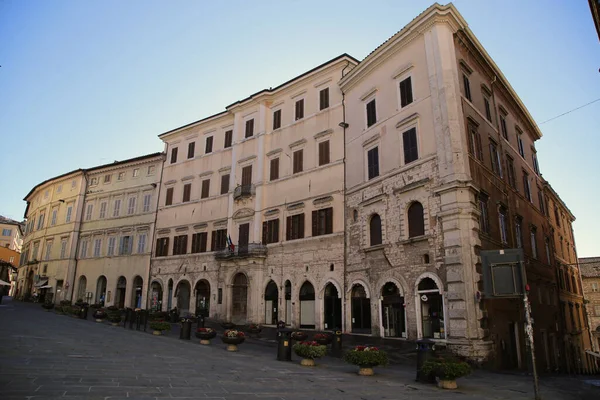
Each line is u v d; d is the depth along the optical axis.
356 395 10.85
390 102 27.61
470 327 19.75
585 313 51.03
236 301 36.62
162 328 24.47
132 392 8.88
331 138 32.75
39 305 48.62
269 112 39.19
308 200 33.06
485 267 11.33
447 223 21.69
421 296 22.84
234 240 38.19
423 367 13.25
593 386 14.78
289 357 17.42
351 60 33.56
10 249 87.56
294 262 32.81
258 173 37.69
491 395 12.11
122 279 47.53
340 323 28.69
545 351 30.81
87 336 20.16
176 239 43.66
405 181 25.08
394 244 25.02
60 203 56.41
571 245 51.75
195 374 12.02
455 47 25.39
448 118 23.05
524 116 36.31
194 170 44.47
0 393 7.78
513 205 29.19
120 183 51.03
